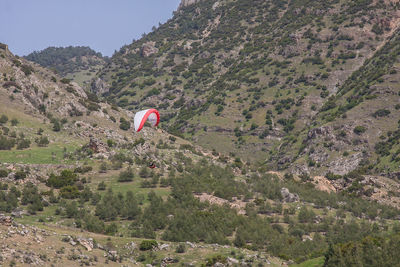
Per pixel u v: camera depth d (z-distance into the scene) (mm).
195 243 137000
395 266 103312
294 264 124750
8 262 87812
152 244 124312
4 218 100438
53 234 107188
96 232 145875
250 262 117188
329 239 164500
